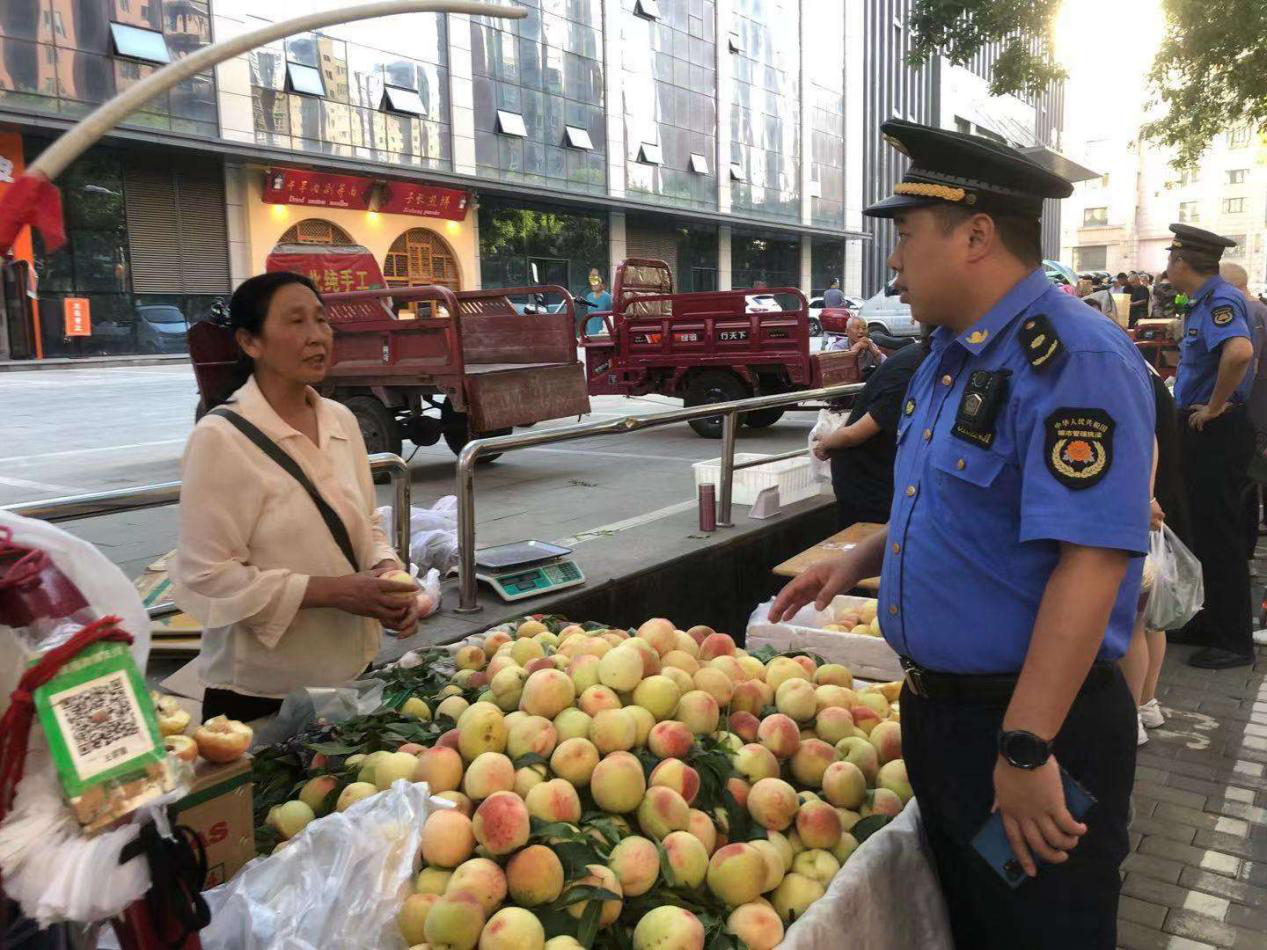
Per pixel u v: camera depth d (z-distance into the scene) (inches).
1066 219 2945.4
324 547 97.0
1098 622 59.2
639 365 448.1
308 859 66.9
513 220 1200.2
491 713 85.9
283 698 100.4
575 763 81.6
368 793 80.2
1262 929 113.0
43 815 42.6
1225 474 186.7
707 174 1434.5
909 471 71.8
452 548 183.6
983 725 68.1
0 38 744.3
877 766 97.0
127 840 44.3
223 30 868.0
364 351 319.0
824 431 251.6
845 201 1782.7
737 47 1462.8
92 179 839.7
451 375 302.0
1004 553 65.4
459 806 78.5
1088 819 67.6
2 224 44.1
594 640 101.9
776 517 238.2
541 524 247.6
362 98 984.9
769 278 1657.2
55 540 48.0
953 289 67.3
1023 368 63.5
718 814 84.5
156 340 893.2
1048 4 380.5
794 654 119.6
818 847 84.1
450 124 1069.8
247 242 940.6
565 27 1189.7
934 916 83.2
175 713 58.5
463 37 1069.1
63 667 42.6
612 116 1259.2
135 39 809.5
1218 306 182.2
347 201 1003.3
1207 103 502.0
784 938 71.0
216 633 100.9
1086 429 59.3
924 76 2009.1
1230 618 191.9
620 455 384.2
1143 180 2797.7
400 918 67.6
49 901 41.7
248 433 94.2
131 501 110.7
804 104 1626.5
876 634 135.2
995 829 67.6
